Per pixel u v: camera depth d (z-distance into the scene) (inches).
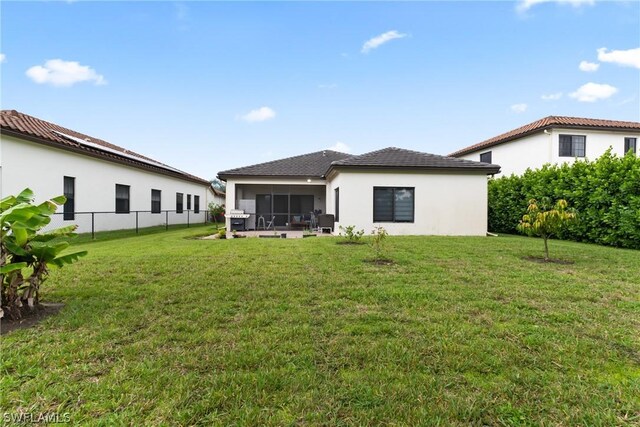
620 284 186.5
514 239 413.7
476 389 85.9
